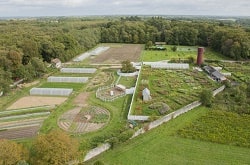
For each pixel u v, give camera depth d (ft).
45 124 191.01
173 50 510.99
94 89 271.28
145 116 194.80
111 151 152.66
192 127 181.68
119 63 402.11
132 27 636.89
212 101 227.61
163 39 618.85
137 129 169.99
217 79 296.92
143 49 536.83
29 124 192.13
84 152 139.64
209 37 552.00
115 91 260.62
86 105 227.81
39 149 122.11
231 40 440.45
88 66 380.99
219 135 169.78
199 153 151.33
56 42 425.28
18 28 529.04
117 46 584.81
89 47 549.95
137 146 157.99
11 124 192.44
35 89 258.98
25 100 242.37
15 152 119.44
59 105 228.43
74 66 379.76
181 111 205.05
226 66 370.73
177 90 261.03
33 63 318.24
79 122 194.08
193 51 508.94
